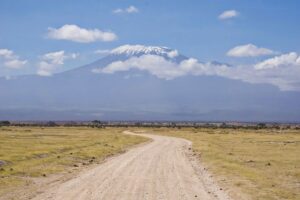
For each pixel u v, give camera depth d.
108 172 39.00
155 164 47.50
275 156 61.53
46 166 43.25
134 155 62.34
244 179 34.19
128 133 164.25
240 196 25.52
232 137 127.94
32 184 30.41
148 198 24.34
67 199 23.75
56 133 145.38
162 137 132.75
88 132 163.12
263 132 175.75
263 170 42.91
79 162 49.97
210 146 84.75
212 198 24.66
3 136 114.25
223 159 54.44
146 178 34.28
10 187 28.59
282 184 32.28
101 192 26.52
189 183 31.52
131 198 24.30
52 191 26.94
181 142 104.12
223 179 34.28
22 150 65.06
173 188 28.66
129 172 38.94
